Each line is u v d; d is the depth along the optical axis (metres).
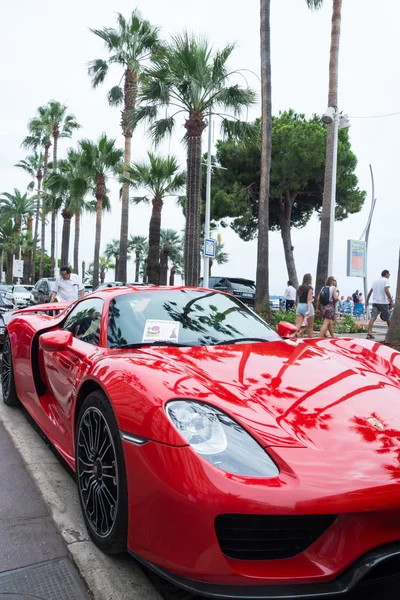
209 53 15.50
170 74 15.52
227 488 1.81
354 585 1.80
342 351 3.24
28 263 63.31
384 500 1.83
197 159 16.67
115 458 2.21
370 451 2.00
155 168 22.84
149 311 3.31
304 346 3.22
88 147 28.41
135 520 2.05
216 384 2.32
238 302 3.84
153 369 2.37
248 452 1.93
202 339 3.15
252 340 3.29
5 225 61.56
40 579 2.21
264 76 18.81
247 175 28.83
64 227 34.53
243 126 16.34
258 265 18.45
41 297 18.61
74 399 2.78
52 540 2.54
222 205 28.56
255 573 1.83
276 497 1.79
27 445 3.91
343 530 1.84
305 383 2.49
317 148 26.78
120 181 24.77
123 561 2.33
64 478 3.29
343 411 2.25
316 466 1.90
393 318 9.75
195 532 1.83
